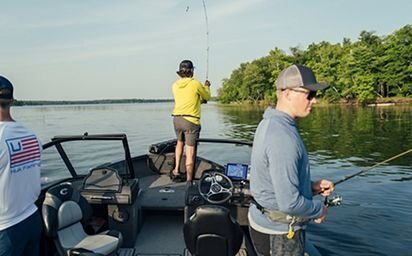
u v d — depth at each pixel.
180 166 6.40
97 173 4.14
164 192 5.51
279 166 1.96
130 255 3.97
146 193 5.46
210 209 2.86
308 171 2.10
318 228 6.55
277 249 2.18
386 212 7.32
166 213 4.91
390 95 61.19
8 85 2.43
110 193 4.01
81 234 3.53
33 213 2.56
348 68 60.91
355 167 12.27
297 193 1.97
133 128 32.69
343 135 21.84
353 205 7.77
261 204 2.18
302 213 2.02
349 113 41.97
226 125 32.59
